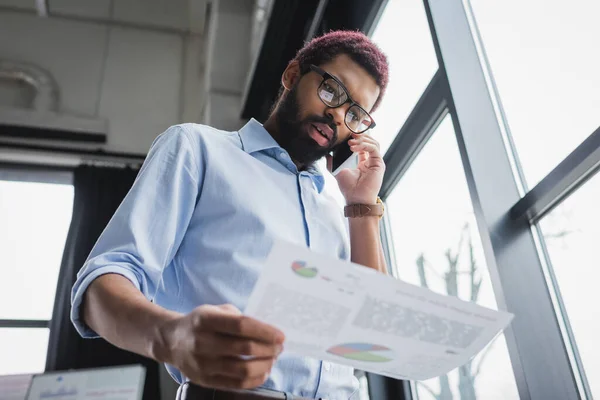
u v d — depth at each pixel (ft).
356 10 8.37
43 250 11.91
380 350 1.86
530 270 4.48
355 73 3.49
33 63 13.39
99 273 2.05
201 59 14.79
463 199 5.97
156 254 2.38
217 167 2.83
